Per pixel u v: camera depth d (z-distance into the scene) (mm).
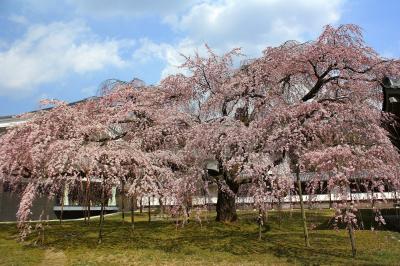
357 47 12297
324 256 9336
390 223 14391
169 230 14102
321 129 10516
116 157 11094
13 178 12680
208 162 13578
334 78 12609
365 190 9078
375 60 12391
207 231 13562
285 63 13156
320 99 11984
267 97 13219
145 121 14195
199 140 12344
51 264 9461
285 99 13602
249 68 14359
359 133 10445
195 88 15234
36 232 13883
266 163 10734
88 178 10945
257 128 11648
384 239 11586
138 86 15148
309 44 12984
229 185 13492
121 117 13086
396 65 12375
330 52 12039
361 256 9250
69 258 10008
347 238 11836
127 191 12203
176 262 9352
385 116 11805
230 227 14203
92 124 12102
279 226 14555
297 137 10570
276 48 13891
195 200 12414
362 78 12508
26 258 10078
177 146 14133
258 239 11812
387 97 12648
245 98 14047
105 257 10016
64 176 10938
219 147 12062
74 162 10680
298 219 16328
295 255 9578
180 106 15203
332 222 14695
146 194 11305
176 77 15102
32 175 11797
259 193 10430
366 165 9039
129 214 23250
